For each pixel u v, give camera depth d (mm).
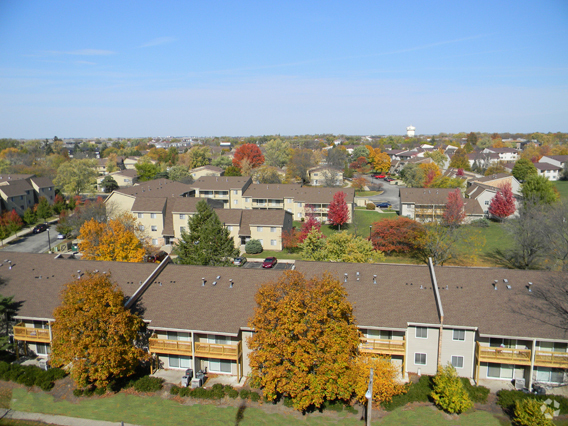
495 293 31656
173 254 64000
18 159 146625
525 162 107188
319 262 36188
